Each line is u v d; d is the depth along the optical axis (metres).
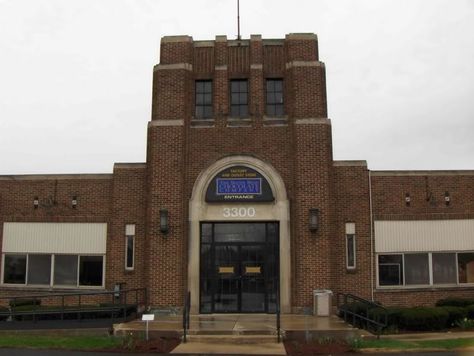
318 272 20.77
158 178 21.52
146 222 22.11
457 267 22.89
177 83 22.11
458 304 21.47
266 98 22.52
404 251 22.67
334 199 22.50
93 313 20.34
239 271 21.44
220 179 21.77
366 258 22.25
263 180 21.67
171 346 15.84
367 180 22.81
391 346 15.47
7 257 23.67
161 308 20.84
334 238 22.08
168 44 22.67
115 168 23.06
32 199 23.75
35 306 21.11
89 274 23.11
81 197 23.48
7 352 15.03
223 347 15.74
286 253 21.14
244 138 21.92
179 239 21.19
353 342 15.73
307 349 15.41
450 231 22.94
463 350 15.02
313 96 21.70
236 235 21.67
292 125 21.73
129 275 22.33
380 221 22.70
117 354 14.84
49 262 23.38
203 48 22.92
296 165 21.31
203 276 21.47
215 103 22.22
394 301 22.27
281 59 22.69
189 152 21.97
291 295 21.00
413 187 22.98
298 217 21.08
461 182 23.16
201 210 21.58
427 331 18.56
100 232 23.20
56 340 16.80
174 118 21.86
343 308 20.02
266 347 15.72
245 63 22.67
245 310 21.19
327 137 21.56
